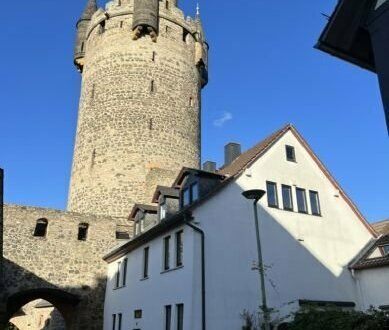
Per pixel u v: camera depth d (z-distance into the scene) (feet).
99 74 106.83
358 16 22.20
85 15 122.01
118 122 100.63
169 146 101.76
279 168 63.16
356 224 67.56
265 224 58.29
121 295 70.23
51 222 78.79
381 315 41.81
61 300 84.69
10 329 128.57
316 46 23.17
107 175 96.84
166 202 66.08
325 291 59.93
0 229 55.62
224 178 61.36
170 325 52.85
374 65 23.21
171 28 111.24
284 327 51.06
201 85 119.96
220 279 51.72
